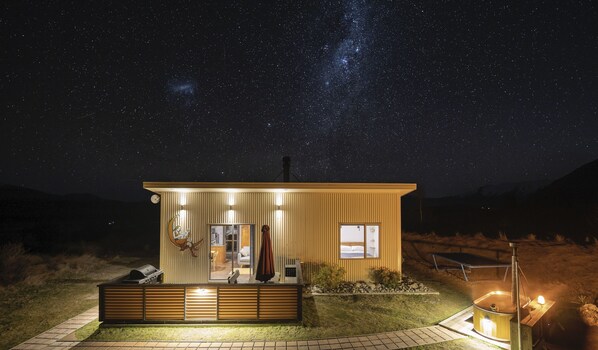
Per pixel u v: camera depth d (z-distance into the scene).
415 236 23.27
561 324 8.06
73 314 8.76
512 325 6.28
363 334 7.42
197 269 11.29
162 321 7.81
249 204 11.50
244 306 7.90
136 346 6.80
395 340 7.10
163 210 11.42
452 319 8.27
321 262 11.52
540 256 15.54
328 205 11.66
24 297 10.34
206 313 7.87
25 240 22.00
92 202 57.06
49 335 7.37
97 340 7.10
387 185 11.16
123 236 26.02
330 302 9.61
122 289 7.86
